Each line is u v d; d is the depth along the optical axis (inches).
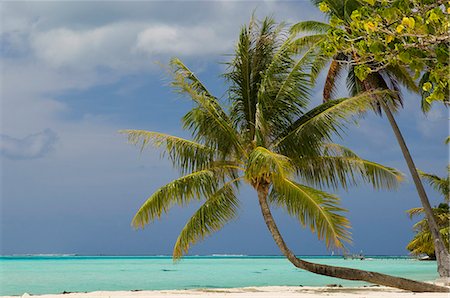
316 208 630.5
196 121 681.6
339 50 291.1
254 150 635.5
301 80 703.7
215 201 686.5
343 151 720.3
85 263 3127.5
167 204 666.8
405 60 267.7
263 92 689.6
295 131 683.4
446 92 269.9
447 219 1248.8
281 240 679.1
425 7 252.5
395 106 960.3
